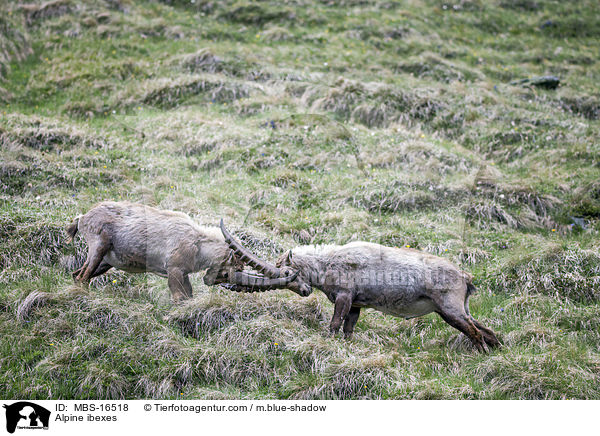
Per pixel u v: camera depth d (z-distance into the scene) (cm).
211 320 2408
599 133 4494
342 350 2241
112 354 2161
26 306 2369
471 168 4003
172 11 6694
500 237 3269
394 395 2056
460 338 2423
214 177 3797
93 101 4728
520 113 4800
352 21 6681
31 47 5612
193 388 2098
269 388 2123
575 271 2839
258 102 4800
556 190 3728
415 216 3462
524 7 7569
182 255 2381
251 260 2248
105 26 6025
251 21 6644
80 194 3256
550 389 2078
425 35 6550
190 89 4984
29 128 3847
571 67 6056
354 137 4275
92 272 2422
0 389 2009
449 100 4944
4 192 3209
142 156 3862
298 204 3509
